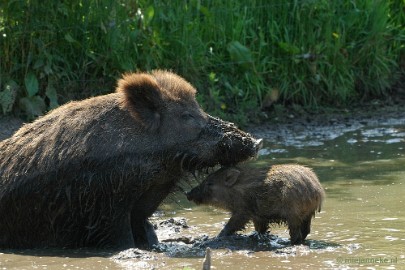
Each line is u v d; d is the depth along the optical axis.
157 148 11.01
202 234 11.59
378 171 14.66
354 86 20.88
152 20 18.47
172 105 11.20
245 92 19.47
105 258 10.28
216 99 18.31
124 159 10.84
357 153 16.19
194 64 18.59
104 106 11.21
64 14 17.38
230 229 11.38
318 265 9.55
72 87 17.56
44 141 11.12
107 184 10.83
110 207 10.91
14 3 16.91
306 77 20.25
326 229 11.25
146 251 10.54
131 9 18.19
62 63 17.62
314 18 20.52
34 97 16.95
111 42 17.69
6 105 16.69
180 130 11.12
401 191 13.20
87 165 10.81
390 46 21.67
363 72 21.08
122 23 17.94
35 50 17.12
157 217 12.62
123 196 10.90
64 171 10.85
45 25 17.12
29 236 11.23
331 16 20.58
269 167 11.35
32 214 11.08
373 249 10.22
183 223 12.13
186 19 18.73
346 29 20.86
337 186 13.67
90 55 17.55
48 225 11.10
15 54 17.12
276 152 16.45
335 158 15.83
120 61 17.73
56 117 11.34
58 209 10.96
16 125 16.66
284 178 10.91
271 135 18.05
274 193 10.99
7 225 11.22
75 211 10.95
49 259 10.31
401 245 10.37
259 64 19.69
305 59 20.16
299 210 10.73
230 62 19.44
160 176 11.10
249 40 19.97
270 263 9.72
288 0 20.34
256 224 11.35
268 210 11.12
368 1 21.12
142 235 11.33
